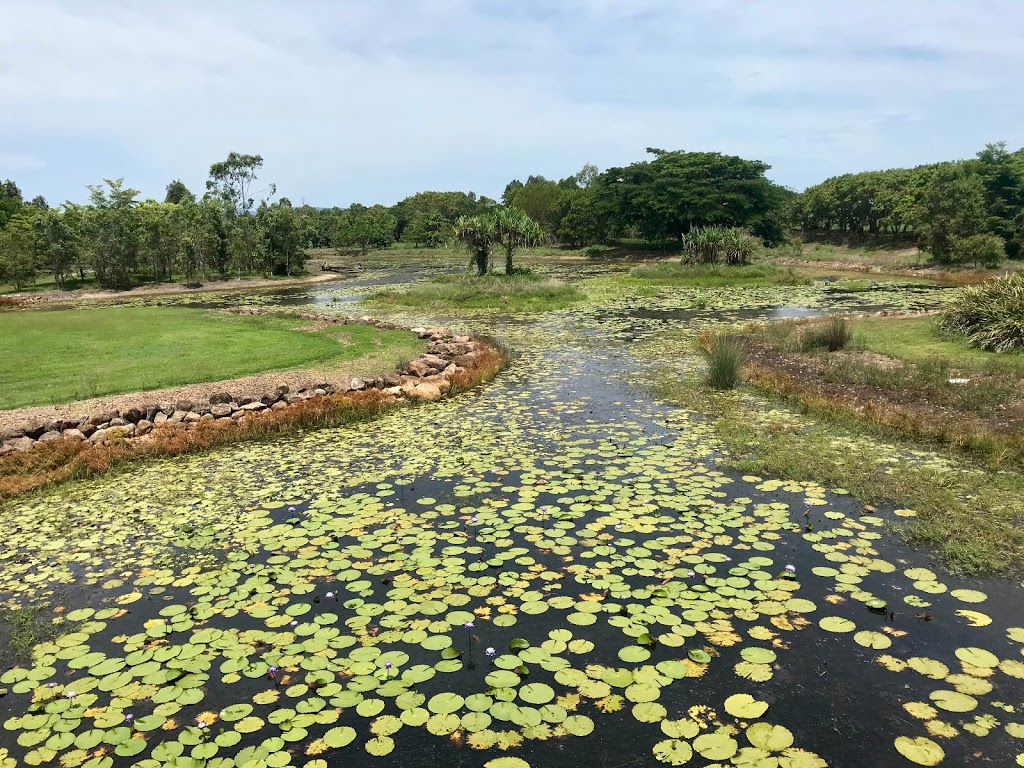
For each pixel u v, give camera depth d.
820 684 3.62
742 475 6.62
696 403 9.37
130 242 34.88
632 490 6.29
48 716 3.49
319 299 27.77
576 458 7.25
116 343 13.71
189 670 3.83
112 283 34.44
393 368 11.44
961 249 30.67
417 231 76.88
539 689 3.60
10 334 14.90
